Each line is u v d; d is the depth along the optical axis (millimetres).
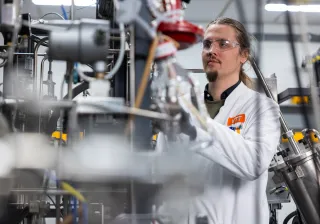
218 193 1884
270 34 5043
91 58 1045
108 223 1185
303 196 2168
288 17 1516
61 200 1431
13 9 1087
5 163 1055
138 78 1084
